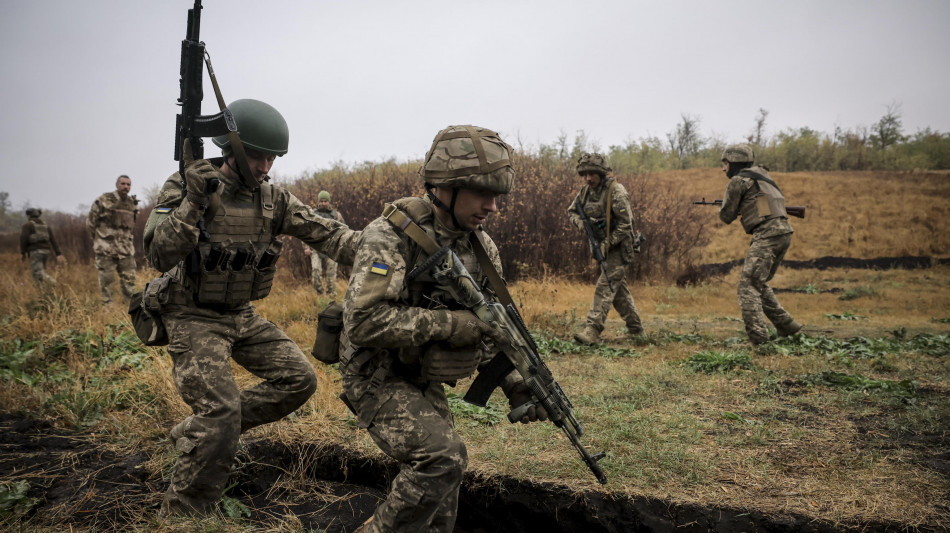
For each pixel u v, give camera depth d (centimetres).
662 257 1471
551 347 646
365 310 195
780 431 379
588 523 298
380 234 205
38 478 329
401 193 1370
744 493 297
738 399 448
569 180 1373
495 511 320
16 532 264
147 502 300
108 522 284
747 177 649
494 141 207
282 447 361
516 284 1181
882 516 271
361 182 1438
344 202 1409
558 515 304
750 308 638
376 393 213
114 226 878
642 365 564
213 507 264
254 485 344
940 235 1834
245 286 272
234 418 259
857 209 2080
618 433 369
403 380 215
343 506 322
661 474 316
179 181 260
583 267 1267
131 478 331
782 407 428
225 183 266
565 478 315
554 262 1271
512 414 222
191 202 239
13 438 383
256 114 267
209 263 260
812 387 479
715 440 363
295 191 1532
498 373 218
